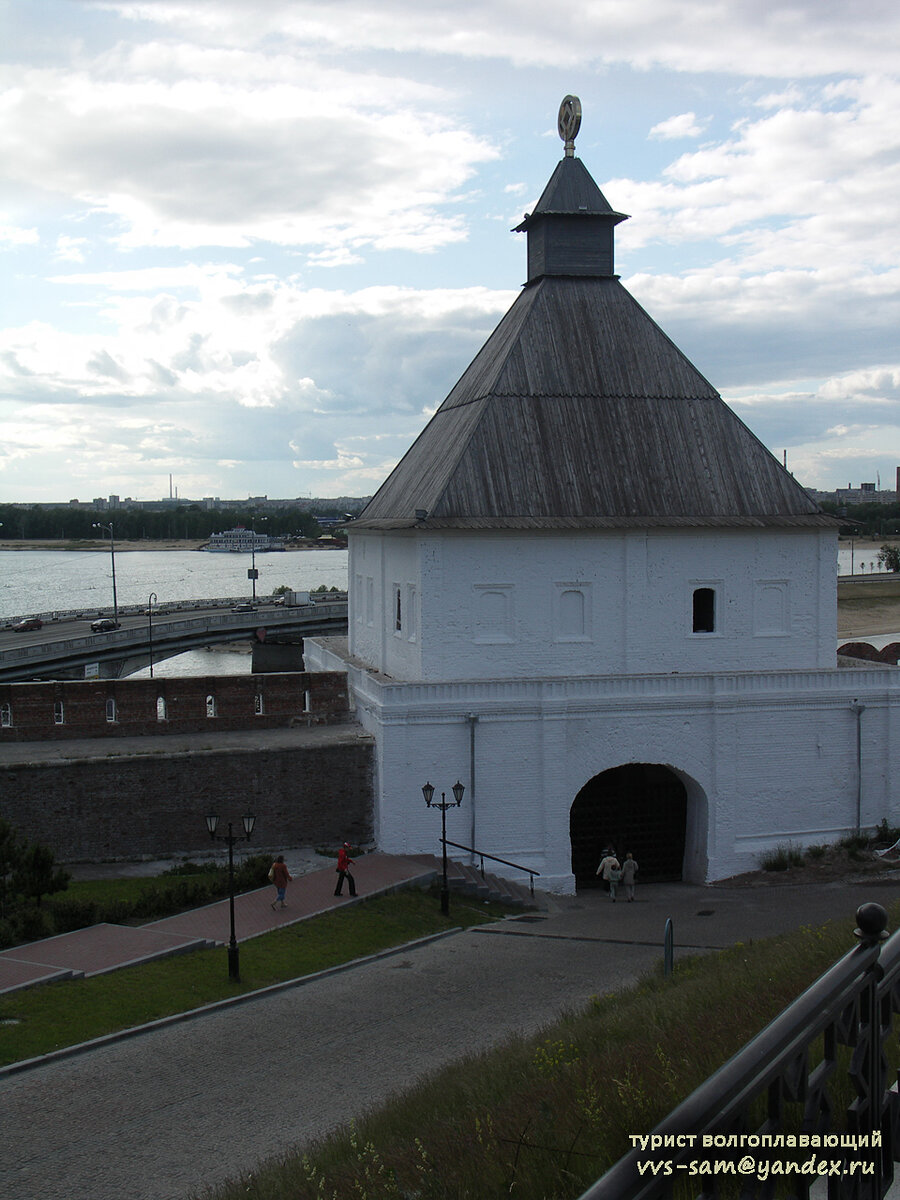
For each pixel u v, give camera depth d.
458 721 36.12
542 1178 11.20
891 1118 7.02
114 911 29.88
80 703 38.53
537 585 38.22
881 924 6.62
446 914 31.73
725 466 40.41
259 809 36.41
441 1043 21.64
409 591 39.34
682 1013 16.17
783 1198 7.09
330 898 31.75
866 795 39.03
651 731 37.25
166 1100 19.38
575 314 41.94
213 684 39.66
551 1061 15.13
